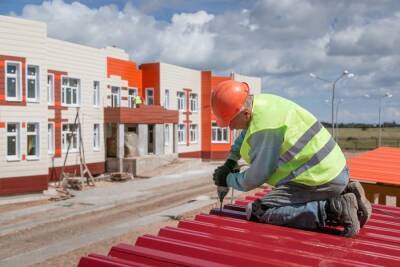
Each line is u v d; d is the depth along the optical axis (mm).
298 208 3324
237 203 4562
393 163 7336
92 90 32844
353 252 2848
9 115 23656
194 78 45812
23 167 24234
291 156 3250
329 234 3336
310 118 3309
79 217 19750
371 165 7137
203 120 46938
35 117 24750
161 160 37719
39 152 24906
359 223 3328
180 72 43469
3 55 23516
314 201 3338
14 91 24219
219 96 3338
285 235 3160
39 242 15336
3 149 23422
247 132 3262
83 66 31969
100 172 33625
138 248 2736
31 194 24562
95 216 19984
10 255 13656
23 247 14648
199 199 23672
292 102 3389
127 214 20297
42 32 25062
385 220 4031
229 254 2684
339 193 3293
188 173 35594
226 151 47375
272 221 3406
